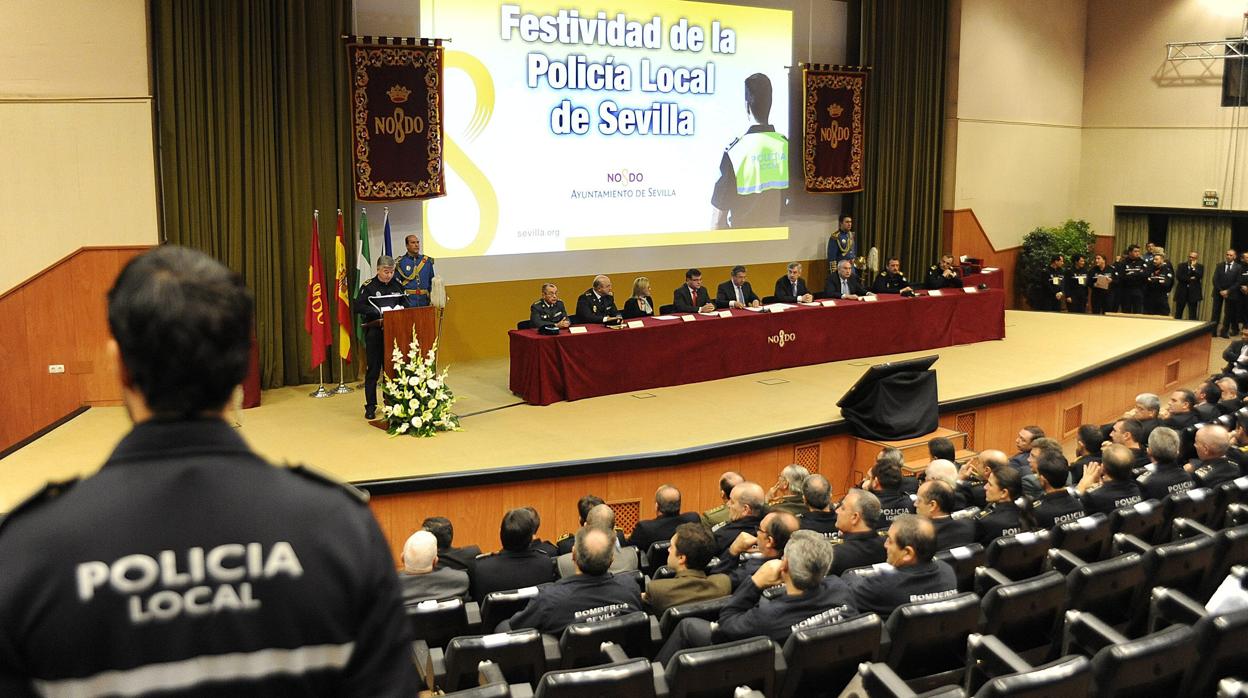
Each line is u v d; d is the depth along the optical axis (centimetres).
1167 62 1870
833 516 586
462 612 456
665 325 1095
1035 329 1475
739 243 1462
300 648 110
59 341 985
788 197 1511
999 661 346
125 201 991
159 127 1018
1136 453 777
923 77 1623
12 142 952
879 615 433
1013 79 1789
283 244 1108
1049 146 1900
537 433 931
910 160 1631
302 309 1125
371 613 114
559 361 1034
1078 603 440
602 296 1118
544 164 1273
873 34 1538
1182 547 458
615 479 855
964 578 504
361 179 1127
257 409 1022
